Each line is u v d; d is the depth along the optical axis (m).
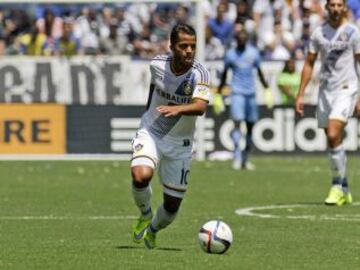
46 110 66.69
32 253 27.92
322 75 42.09
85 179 53.16
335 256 27.69
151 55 73.06
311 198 43.91
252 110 60.28
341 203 41.34
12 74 66.94
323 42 41.78
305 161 65.25
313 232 32.72
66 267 25.56
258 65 60.59
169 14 76.69
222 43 76.81
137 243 29.41
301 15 80.56
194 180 52.38
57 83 67.19
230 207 40.12
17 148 66.69
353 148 67.00
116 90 67.25
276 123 67.69
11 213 38.00
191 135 28.27
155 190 47.19
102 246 29.41
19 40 74.69
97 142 66.75
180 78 27.91
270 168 60.06
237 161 60.28
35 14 76.56
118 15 76.62
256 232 32.72
